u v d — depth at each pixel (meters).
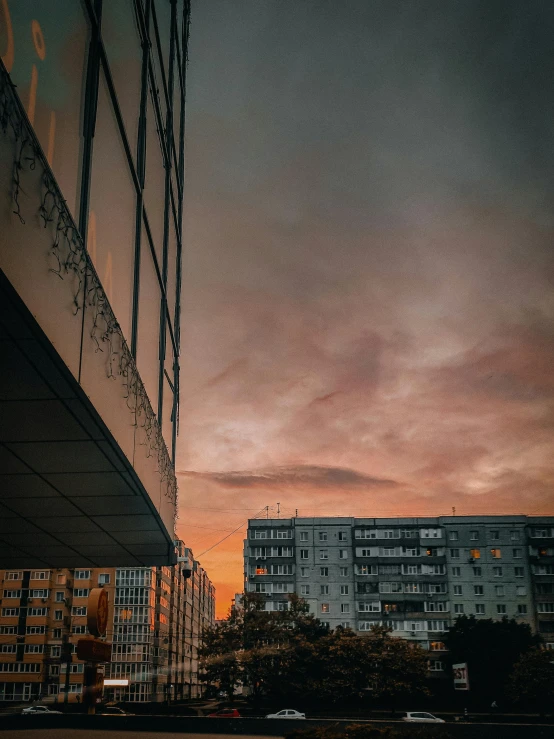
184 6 22.11
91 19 9.43
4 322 6.91
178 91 20.52
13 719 24.80
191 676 116.12
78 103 8.77
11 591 84.88
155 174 15.62
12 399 8.98
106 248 10.50
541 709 65.12
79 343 8.54
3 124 5.95
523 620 88.12
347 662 67.38
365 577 90.06
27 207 6.60
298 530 92.44
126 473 12.44
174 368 20.17
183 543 108.62
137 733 23.48
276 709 67.81
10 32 6.45
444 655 80.00
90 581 86.06
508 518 92.06
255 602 71.19
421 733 16.80
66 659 57.22
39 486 13.17
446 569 90.31
